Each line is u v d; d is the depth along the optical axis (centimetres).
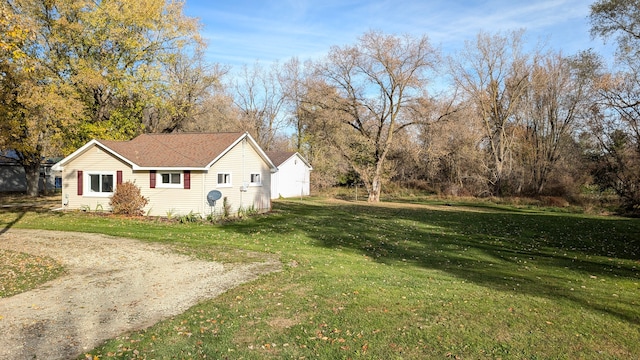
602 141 2988
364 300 736
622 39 2567
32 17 2475
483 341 561
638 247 1580
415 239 1614
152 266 991
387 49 3388
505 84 4378
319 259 1141
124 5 2773
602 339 583
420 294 795
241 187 2277
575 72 3145
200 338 554
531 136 4428
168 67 3238
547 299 798
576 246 1580
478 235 1769
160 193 2028
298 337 561
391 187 4672
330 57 3516
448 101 3584
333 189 4556
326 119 3603
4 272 924
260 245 1329
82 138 2717
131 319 632
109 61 2791
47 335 564
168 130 3425
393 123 3562
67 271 940
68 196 2133
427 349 531
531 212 2958
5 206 2391
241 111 5528
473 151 4241
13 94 1984
